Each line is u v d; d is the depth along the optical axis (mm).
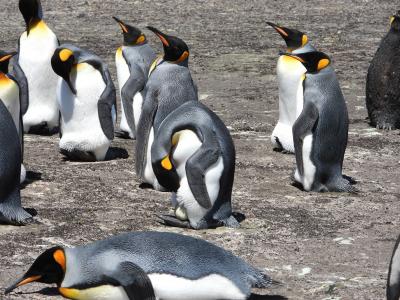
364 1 68375
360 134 33344
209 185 20297
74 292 14742
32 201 22922
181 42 24594
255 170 27250
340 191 25156
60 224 21016
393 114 34188
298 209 23078
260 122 34844
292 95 28969
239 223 21516
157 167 20547
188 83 24688
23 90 30688
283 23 58812
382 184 26266
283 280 17844
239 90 40781
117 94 39531
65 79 26906
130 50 31281
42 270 14844
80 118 27266
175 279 14922
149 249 14930
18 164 20719
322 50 50344
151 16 61375
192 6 65812
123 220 21516
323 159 24969
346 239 20656
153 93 24469
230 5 66500
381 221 22281
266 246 19969
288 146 29391
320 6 66375
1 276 17484
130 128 31094
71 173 26125
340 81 42688
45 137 31906
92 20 59312
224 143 20469
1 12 62125
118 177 25875
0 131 20219
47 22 58062
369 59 48000
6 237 19938
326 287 17422
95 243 14969
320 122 24875
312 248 19969
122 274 14500
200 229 20906
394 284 14562
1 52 23672
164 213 22203
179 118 20359
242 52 49312
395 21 34031
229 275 15289
